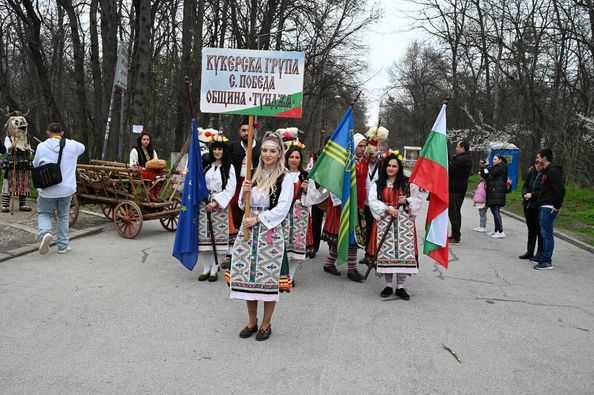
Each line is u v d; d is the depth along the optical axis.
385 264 5.56
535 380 3.73
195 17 18.66
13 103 14.08
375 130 6.56
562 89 21.11
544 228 7.41
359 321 4.86
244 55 4.50
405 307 5.36
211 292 5.52
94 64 15.76
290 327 4.62
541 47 19.97
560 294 6.13
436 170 5.65
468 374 3.79
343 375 3.69
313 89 27.31
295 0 22.20
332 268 6.68
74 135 24.45
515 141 24.61
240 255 4.17
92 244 7.57
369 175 6.43
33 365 3.62
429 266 7.42
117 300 5.10
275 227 4.15
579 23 18.45
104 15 15.47
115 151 15.66
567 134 18.23
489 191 10.22
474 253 8.54
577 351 4.32
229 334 4.37
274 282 4.15
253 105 4.54
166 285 5.71
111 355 3.84
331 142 5.96
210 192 5.90
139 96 12.84
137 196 8.03
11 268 6.04
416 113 47.94
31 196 11.23
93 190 8.53
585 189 18.08
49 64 26.34
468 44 26.88
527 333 4.71
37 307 4.78
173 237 8.48
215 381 3.51
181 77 20.31
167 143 28.22
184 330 4.41
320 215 7.59
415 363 3.95
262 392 3.38
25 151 9.26
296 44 24.92
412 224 5.58
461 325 4.87
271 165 4.23
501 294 6.04
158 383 3.45
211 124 21.75
